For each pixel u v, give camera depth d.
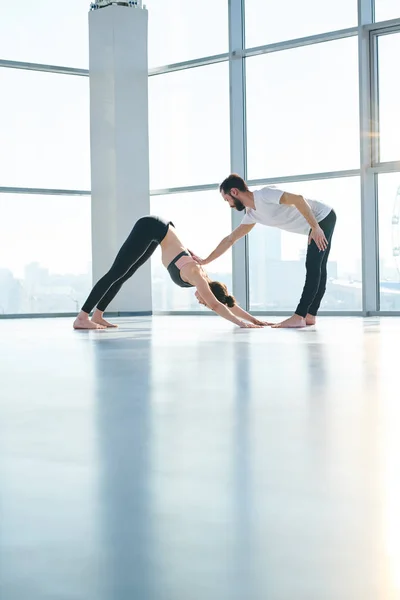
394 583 0.60
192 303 9.62
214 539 0.72
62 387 2.08
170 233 5.68
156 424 1.42
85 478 0.98
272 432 1.32
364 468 1.03
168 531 0.74
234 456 1.12
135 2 9.50
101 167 9.49
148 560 0.66
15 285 9.47
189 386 2.05
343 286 8.53
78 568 0.64
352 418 1.47
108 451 1.17
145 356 3.12
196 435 1.30
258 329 5.39
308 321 5.98
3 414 1.58
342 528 0.75
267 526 0.76
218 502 0.85
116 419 1.49
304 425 1.39
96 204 9.49
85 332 5.41
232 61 9.16
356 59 8.51
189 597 0.58
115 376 2.35
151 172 9.82
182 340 4.20
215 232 9.46
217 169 9.45
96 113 9.49
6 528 0.76
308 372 2.39
